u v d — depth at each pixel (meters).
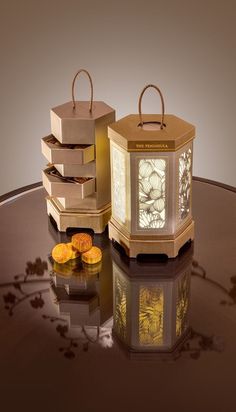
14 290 1.45
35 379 1.17
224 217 1.75
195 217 1.75
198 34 2.39
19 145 2.62
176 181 1.47
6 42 2.43
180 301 1.41
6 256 1.58
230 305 1.39
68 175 1.61
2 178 2.69
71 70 2.45
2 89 2.51
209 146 2.59
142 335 1.30
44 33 2.41
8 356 1.24
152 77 2.45
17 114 2.55
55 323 1.33
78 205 1.66
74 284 1.47
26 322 1.34
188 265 1.53
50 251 1.60
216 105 2.51
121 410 1.10
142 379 1.17
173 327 1.32
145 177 1.46
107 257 1.57
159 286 1.46
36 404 1.11
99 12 2.36
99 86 2.47
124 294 1.43
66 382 1.16
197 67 2.44
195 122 2.54
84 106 1.63
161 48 2.41
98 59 2.43
